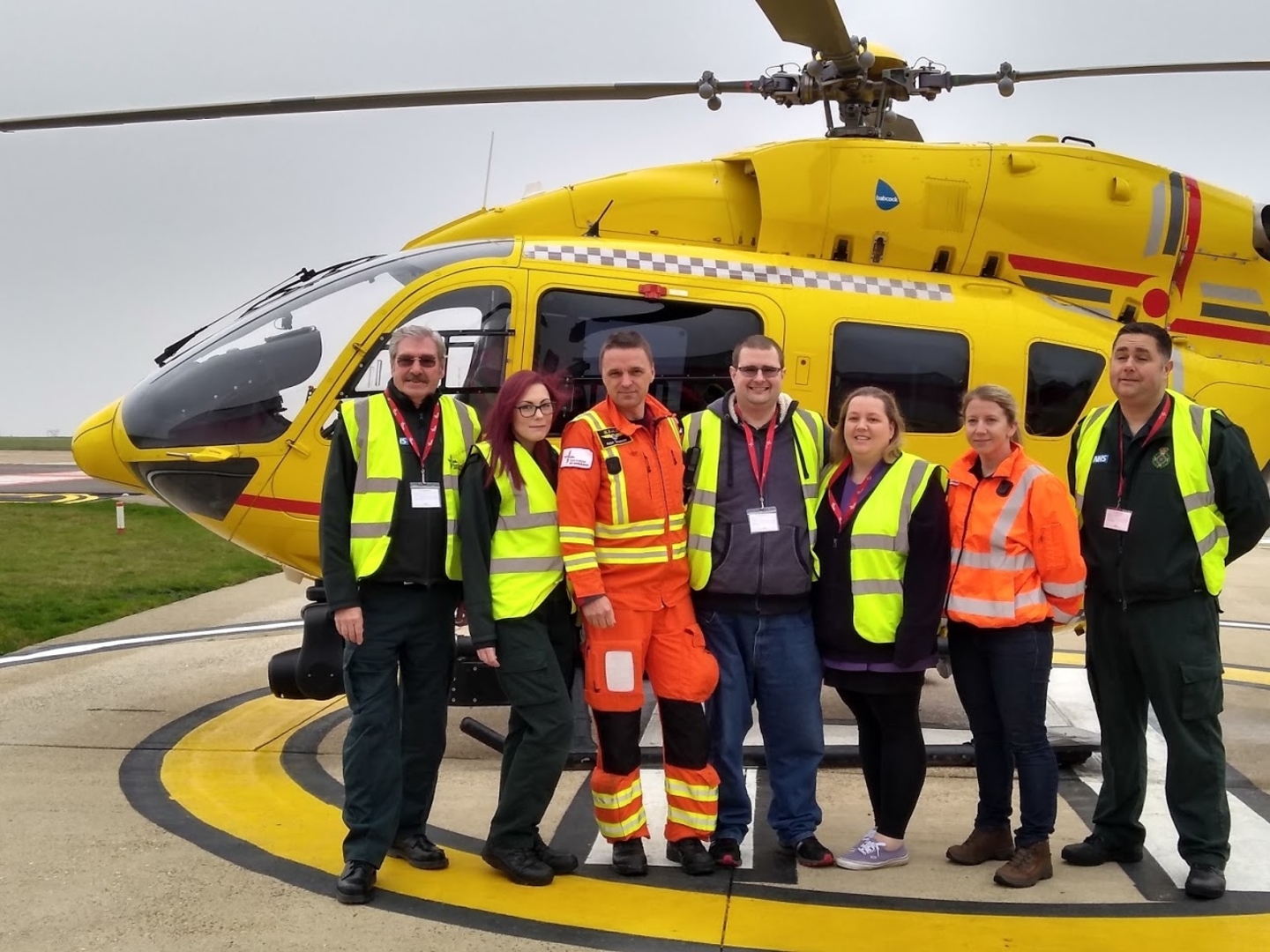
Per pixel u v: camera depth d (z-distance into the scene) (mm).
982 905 3779
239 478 5434
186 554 14594
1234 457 3934
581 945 3439
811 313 5680
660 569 3904
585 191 6117
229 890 3838
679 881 3969
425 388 3969
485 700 5324
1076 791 5188
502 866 3934
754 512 3994
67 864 4070
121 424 5520
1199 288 6211
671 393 5531
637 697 3910
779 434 4094
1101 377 5902
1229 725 6477
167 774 5277
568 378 5402
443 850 4168
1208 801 3904
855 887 3934
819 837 4512
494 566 3859
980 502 4078
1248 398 6117
